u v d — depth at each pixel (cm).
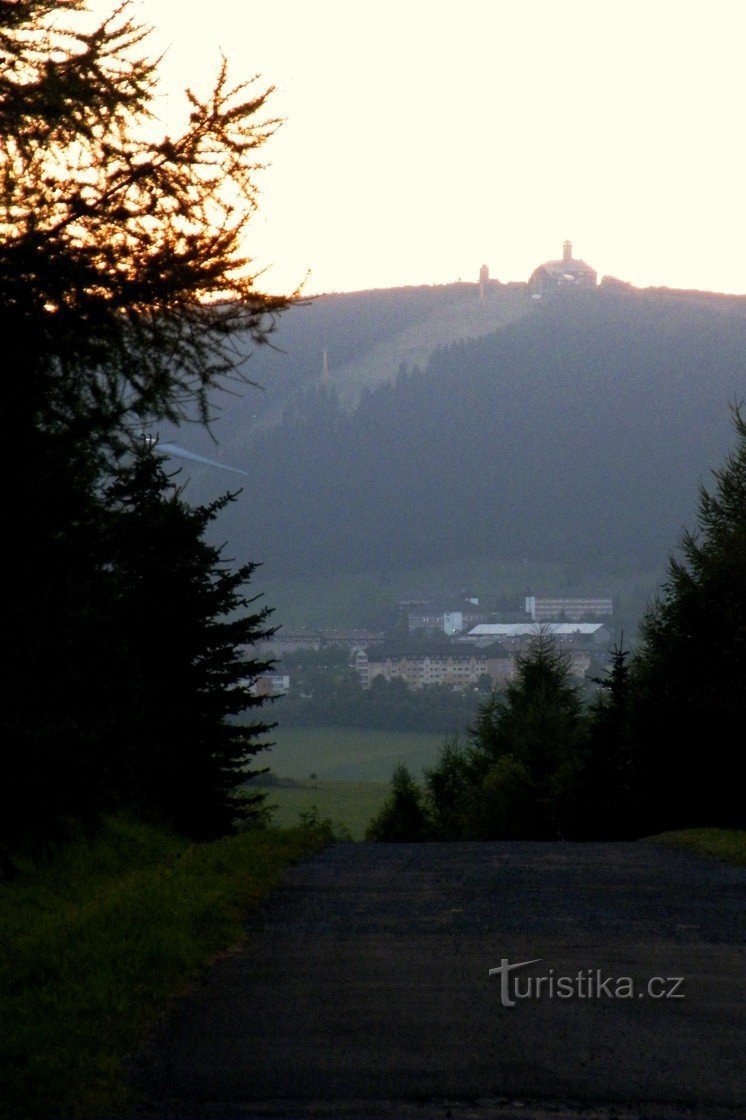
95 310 2673
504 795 17738
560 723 19512
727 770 11544
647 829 12075
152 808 8575
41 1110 2238
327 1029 2725
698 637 11494
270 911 4353
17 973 3170
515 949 3578
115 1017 2783
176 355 2780
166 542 8612
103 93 2555
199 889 4397
